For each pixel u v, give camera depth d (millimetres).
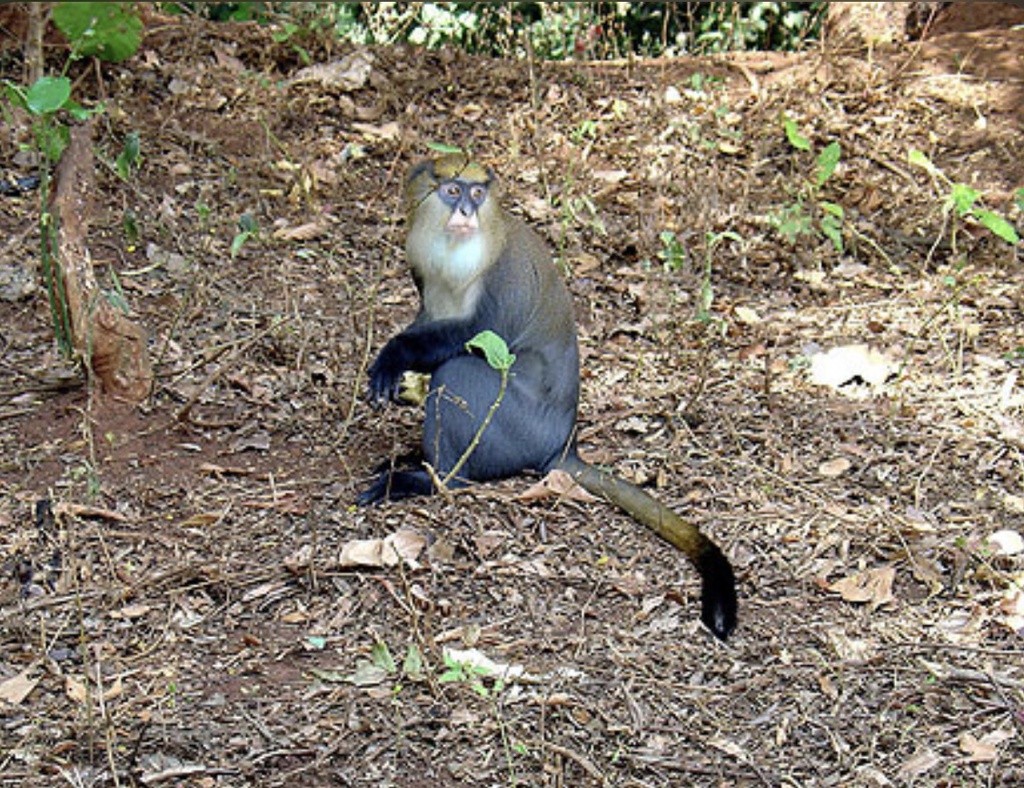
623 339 11094
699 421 9766
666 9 17469
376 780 6438
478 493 8719
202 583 7824
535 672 7164
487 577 7945
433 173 8828
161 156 12984
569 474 8828
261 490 8781
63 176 9859
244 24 15406
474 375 8828
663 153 13797
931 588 7945
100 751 6551
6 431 9328
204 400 9766
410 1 17438
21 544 8117
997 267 12328
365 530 8367
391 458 8953
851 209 13141
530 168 13500
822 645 7465
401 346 8711
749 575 8062
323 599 7746
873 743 6738
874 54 16016
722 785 6465
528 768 6527
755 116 14477
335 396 9859
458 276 8773
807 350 10883
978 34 16391
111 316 9484
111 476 8859
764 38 18781
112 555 8062
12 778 6383
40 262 11062
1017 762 6641
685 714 6926
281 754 6566
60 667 7176
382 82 14695
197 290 11094
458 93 14836
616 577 7992
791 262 12242
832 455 9352
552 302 9062
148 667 7184
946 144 14289
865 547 8352
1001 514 8641
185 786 6352
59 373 9938
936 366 10625
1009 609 7742
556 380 9016
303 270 11727
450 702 6930
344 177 13031
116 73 14000
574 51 16547
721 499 8852
